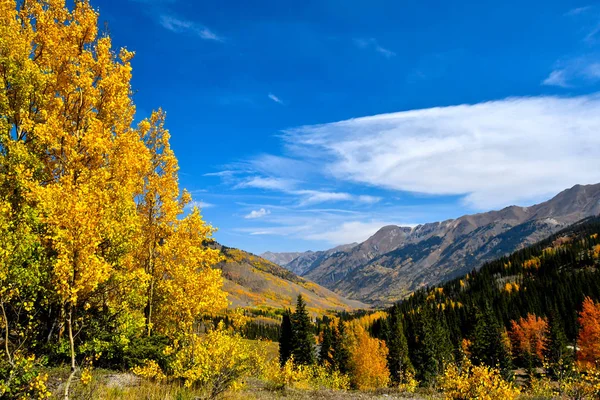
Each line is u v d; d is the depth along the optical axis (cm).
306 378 2731
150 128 1884
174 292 1420
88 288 865
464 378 1588
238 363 1374
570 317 8794
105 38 1480
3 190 1188
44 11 1476
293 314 5838
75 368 845
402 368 6203
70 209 827
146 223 1767
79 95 1432
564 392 2289
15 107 1369
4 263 870
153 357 1571
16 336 988
